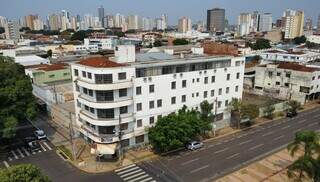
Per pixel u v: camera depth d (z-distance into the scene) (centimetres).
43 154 6197
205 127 6588
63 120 7794
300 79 10169
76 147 6494
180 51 9175
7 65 6962
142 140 6506
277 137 7169
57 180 5131
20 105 6588
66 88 10000
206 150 6378
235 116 8200
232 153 6231
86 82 5788
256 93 11025
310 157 4275
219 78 7500
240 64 7931
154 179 5178
